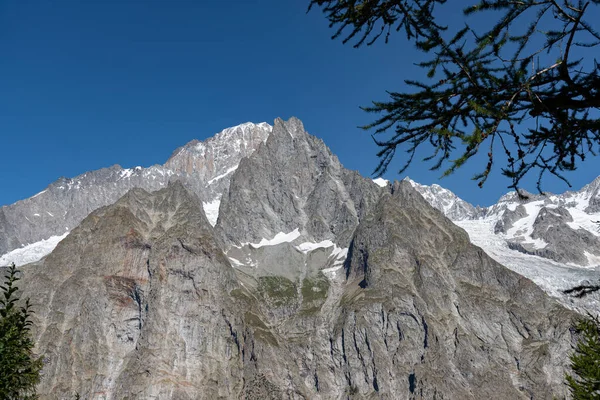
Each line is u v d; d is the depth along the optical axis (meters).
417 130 13.15
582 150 13.12
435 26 12.44
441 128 12.74
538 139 12.99
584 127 12.59
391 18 13.53
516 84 12.20
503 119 12.20
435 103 12.70
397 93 12.81
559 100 12.56
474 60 12.10
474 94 12.52
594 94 12.27
